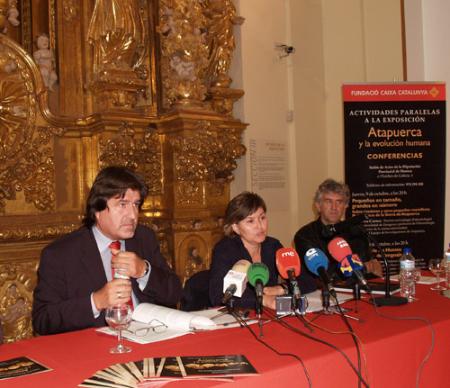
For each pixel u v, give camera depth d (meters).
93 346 2.06
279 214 6.12
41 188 4.75
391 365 2.08
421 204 5.34
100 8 4.92
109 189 2.64
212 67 5.64
